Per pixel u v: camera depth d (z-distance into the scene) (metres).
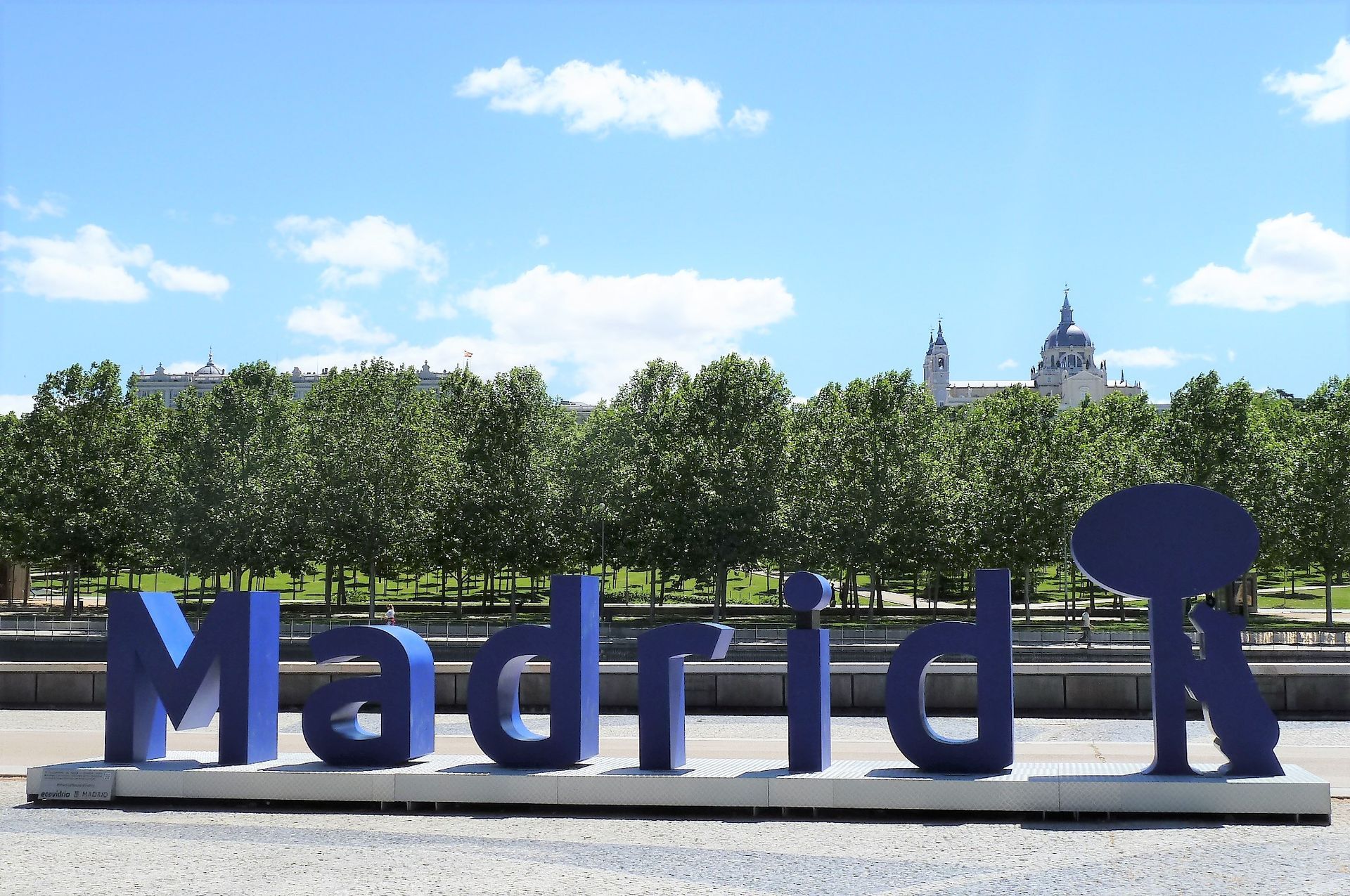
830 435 86.69
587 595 20.81
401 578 125.94
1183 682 18.95
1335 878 14.34
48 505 85.69
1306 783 17.72
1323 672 32.97
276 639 21.77
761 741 27.08
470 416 90.00
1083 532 19.38
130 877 15.02
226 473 87.25
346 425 88.00
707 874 15.02
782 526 79.62
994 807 18.41
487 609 89.62
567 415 103.25
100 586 117.94
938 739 19.47
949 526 81.94
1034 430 83.62
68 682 36.59
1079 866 15.23
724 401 83.31
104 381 89.56
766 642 55.06
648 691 20.17
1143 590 19.16
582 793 19.39
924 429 92.19
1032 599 99.06
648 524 82.31
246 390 91.75
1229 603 62.09
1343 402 75.62
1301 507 73.25
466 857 16.06
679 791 19.20
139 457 90.31
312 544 85.69
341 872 15.23
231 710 20.91
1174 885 14.16
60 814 19.55
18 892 14.31
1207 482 79.44
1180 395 82.38
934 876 14.81
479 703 20.55
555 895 14.04
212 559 85.31
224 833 17.81
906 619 80.06
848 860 15.72
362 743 20.69
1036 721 32.53
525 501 82.38
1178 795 18.06
